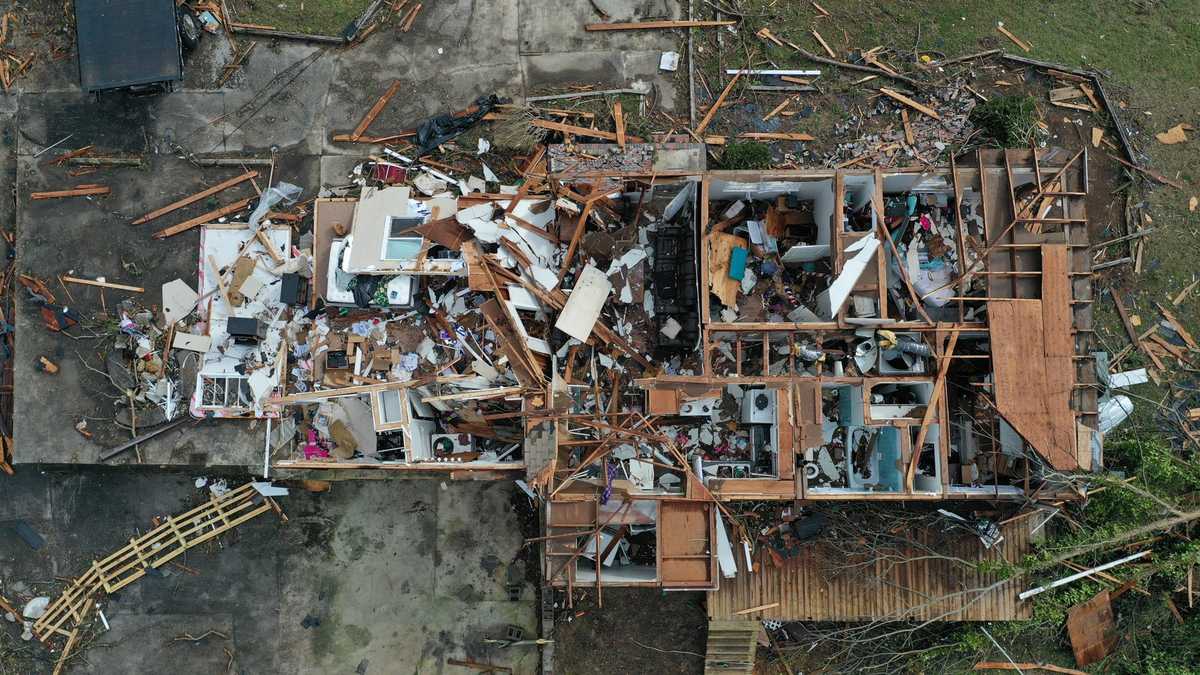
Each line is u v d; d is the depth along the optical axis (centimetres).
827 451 1179
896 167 1209
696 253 1101
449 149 1249
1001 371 1062
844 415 1155
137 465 1226
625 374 1180
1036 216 1096
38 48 1253
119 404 1162
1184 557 1156
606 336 1152
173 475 1271
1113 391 1249
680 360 1180
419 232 1134
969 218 1162
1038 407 1062
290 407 1162
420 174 1247
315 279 1162
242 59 1256
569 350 1174
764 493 1077
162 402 1159
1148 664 1223
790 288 1177
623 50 1272
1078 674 1255
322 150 1248
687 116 1267
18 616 1270
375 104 1257
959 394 1170
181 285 1202
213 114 1248
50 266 1211
